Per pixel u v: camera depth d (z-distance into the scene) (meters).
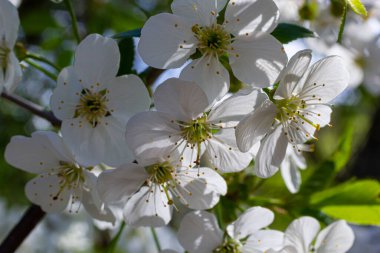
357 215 0.28
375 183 0.28
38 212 0.26
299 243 0.25
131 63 0.26
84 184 0.25
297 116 0.25
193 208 0.25
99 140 0.25
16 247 0.26
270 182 0.29
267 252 0.24
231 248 0.25
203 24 0.24
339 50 0.35
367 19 0.33
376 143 0.41
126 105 0.25
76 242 0.38
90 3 0.36
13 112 0.39
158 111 0.23
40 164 0.26
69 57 0.35
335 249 0.26
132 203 0.25
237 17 0.24
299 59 0.24
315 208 0.28
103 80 0.25
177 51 0.24
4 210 0.40
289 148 0.27
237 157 0.24
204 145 0.24
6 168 0.41
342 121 0.46
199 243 0.25
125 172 0.24
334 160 0.29
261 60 0.24
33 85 0.37
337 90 0.25
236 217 0.26
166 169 0.24
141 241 0.39
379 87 0.36
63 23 0.37
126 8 0.35
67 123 0.25
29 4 0.37
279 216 0.28
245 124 0.23
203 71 0.24
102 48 0.24
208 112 0.24
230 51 0.24
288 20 0.31
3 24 0.25
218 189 0.25
